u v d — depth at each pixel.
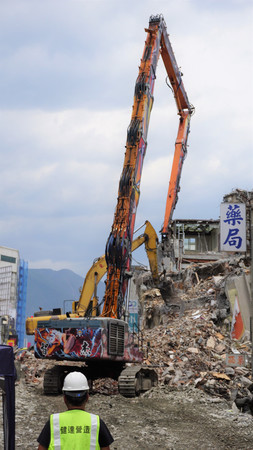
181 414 16.88
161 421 15.70
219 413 17.47
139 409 17.34
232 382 23.42
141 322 47.19
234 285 36.06
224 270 43.78
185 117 41.25
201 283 43.34
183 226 65.31
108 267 23.92
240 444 13.62
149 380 21.45
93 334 19.55
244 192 50.56
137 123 26.61
